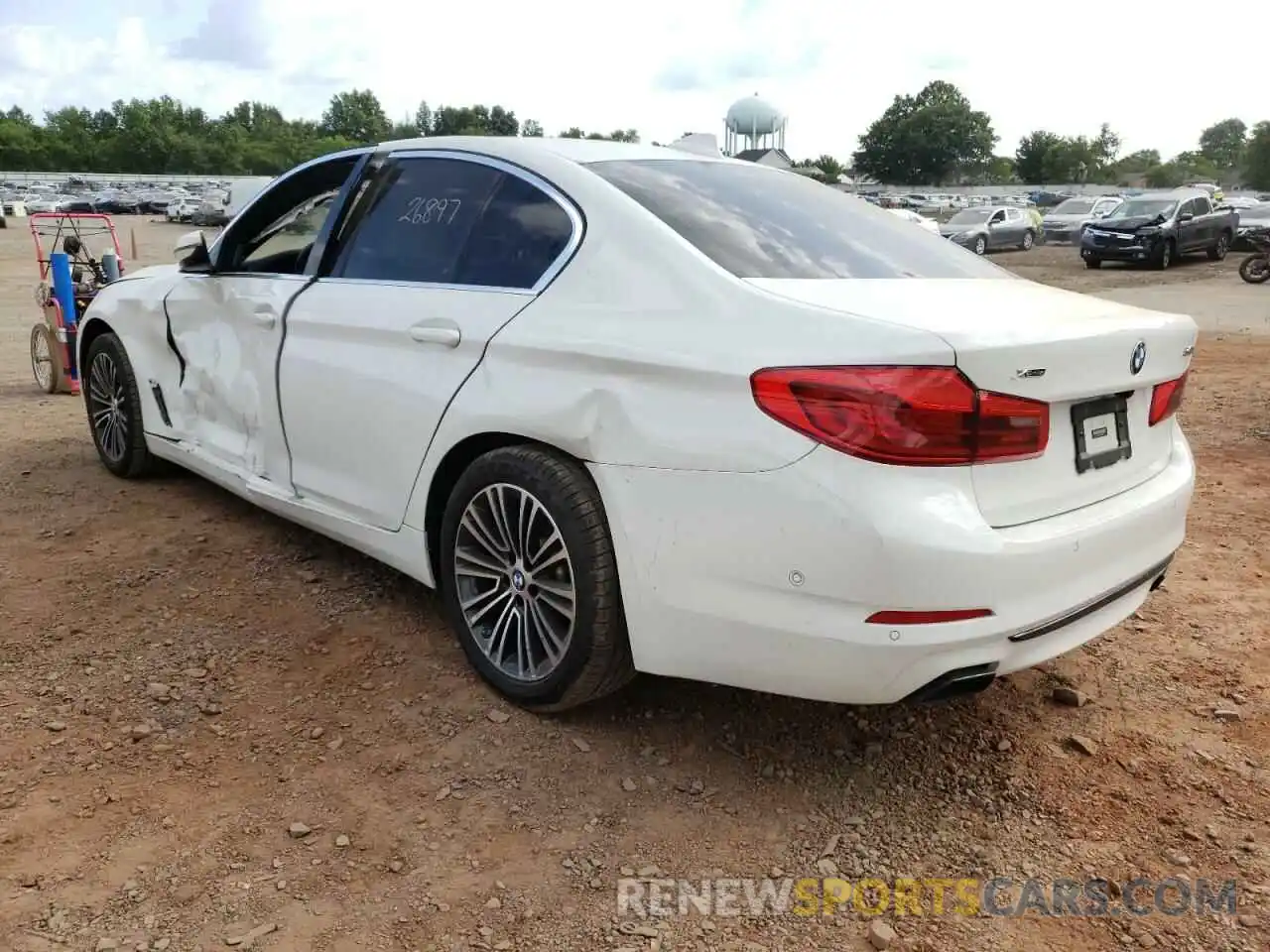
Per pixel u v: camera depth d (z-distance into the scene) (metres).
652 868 2.45
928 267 3.16
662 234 2.80
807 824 2.62
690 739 2.97
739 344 2.46
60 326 7.46
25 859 2.39
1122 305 2.98
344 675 3.28
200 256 4.28
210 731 2.96
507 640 3.10
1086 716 3.15
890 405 2.24
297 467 3.82
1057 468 2.51
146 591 3.86
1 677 3.21
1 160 99.31
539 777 2.77
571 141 3.48
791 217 3.20
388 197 3.61
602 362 2.66
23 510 4.73
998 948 2.22
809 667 2.40
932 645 2.30
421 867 2.42
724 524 2.44
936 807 2.70
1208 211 25.31
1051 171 115.25
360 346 3.42
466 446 3.10
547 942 2.21
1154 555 2.83
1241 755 2.94
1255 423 7.09
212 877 2.36
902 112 122.94
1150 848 2.55
